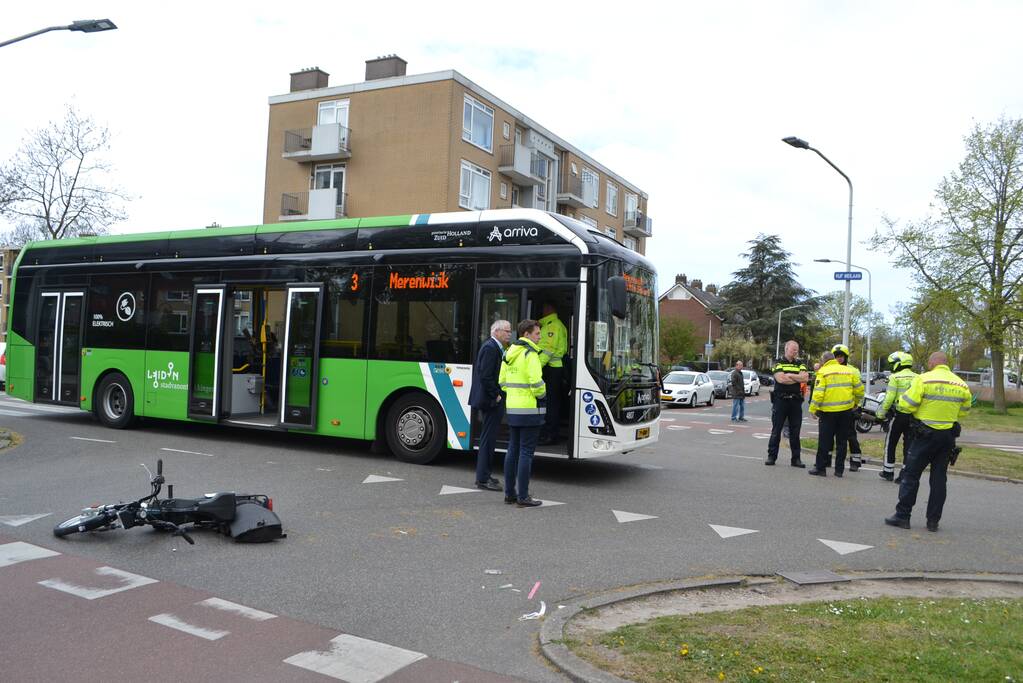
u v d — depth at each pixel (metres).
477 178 33.78
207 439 11.98
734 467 11.48
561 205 45.66
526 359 7.67
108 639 4.12
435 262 9.77
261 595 4.92
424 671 3.82
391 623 4.50
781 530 7.23
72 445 10.88
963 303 31.09
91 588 4.95
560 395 9.11
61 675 3.65
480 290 9.45
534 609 4.80
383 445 10.25
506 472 7.85
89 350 12.90
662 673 3.73
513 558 5.92
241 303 11.71
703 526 7.25
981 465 12.76
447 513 7.34
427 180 31.70
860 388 10.93
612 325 9.00
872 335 79.06
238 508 6.30
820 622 4.55
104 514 6.11
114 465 9.31
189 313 11.74
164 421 14.04
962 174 30.95
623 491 8.91
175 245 12.07
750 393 44.31
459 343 9.52
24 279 13.85
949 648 4.13
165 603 4.71
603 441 8.79
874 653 4.02
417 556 5.89
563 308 9.16
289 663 3.87
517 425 7.69
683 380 30.62
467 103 32.66
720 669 3.79
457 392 9.52
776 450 11.89
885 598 5.19
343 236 10.54
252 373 11.74
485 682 3.71
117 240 12.76
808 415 27.53
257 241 11.24
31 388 13.58
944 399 7.47
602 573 5.60
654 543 6.53
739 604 5.05
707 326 75.44
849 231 21.06
